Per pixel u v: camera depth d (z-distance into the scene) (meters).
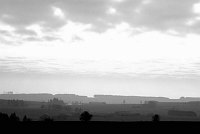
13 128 93.75
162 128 101.44
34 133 88.31
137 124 108.00
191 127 103.00
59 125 101.12
